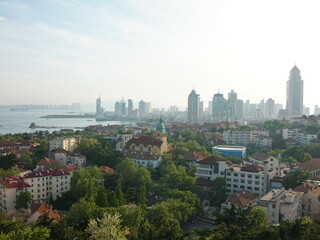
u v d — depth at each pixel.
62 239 111.06
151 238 109.44
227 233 102.94
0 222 116.94
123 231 129.75
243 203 167.62
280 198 158.38
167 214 149.88
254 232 103.81
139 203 181.62
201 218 179.12
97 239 104.56
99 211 144.25
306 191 174.88
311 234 96.75
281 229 101.19
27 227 105.19
